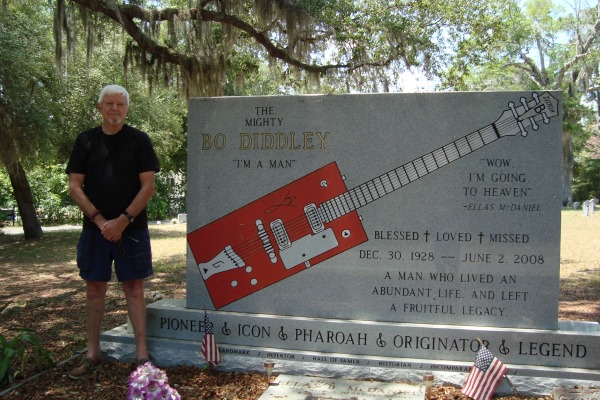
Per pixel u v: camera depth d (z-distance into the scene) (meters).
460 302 4.57
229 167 5.02
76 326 6.45
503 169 4.51
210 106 5.05
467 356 4.39
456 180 4.57
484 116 4.54
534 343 4.26
